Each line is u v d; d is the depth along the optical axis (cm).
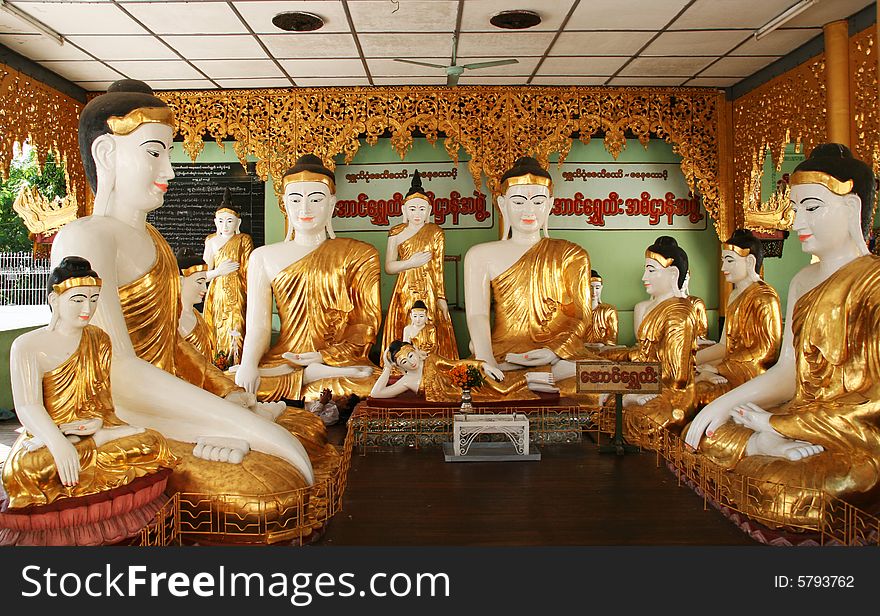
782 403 525
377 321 866
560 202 1077
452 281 1074
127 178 493
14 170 1559
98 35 800
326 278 842
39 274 1109
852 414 445
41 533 359
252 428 454
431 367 665
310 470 460
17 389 380
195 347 621
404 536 405
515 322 857
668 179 1079
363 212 1077
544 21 775
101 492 376
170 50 852
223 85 1002
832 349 470
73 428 385
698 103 1030
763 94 938
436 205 1074
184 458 429
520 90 1013
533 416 640
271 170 1025
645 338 650
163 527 380
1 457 661
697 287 1079
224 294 981
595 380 577
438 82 1001
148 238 508
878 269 462
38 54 862
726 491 444
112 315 461
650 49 865
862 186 476
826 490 412
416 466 547
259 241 1083
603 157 1077
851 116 745
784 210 985
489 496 475
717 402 516
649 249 725
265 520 407
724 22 778
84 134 496
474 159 1022
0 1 697
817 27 780
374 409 629
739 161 1009
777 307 701
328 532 411
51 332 395
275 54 872
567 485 498
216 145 1081
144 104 496
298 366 803
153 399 457
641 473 526
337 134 1018
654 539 401
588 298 857
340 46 845
